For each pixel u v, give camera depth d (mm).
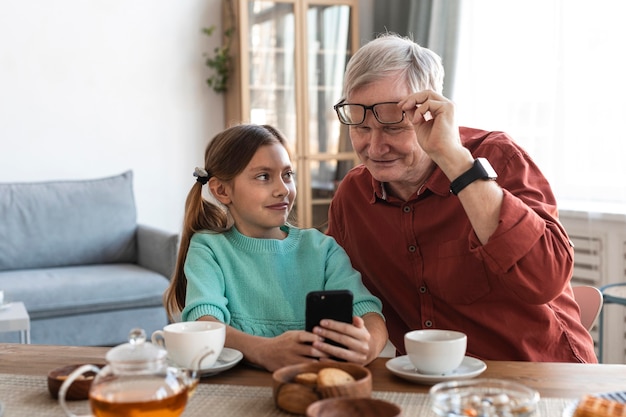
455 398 1001
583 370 1312
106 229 4348
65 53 4590
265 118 4828
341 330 1277
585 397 1018
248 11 4730
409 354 1259
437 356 1227
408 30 4805
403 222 1720
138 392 941
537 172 1693
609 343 3592
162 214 4879
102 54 4676
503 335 1653
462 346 1244
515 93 4016
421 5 4637
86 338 3828
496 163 1690
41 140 4566
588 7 3604
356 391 1062
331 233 1896
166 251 4031
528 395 996
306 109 4938
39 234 4195
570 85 3701
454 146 1450
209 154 1665
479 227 1450
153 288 3953
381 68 1580
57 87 4582
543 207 1563
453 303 1682
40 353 1458
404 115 1577
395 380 1260
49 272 4082
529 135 3955
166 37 4828
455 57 4305
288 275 1597
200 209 1681
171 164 4887
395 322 1804
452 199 1671
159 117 4840
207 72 4949
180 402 966
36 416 1105
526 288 1456
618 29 3484
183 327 1310
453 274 1661
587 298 1853
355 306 1512
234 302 1560
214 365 1293
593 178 3645
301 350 1289
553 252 1466
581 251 3684
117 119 4738
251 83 4773
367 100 1592
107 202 4379
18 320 2936
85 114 4660
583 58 3637
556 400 1142
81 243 4281
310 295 1294
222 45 4977
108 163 4730
